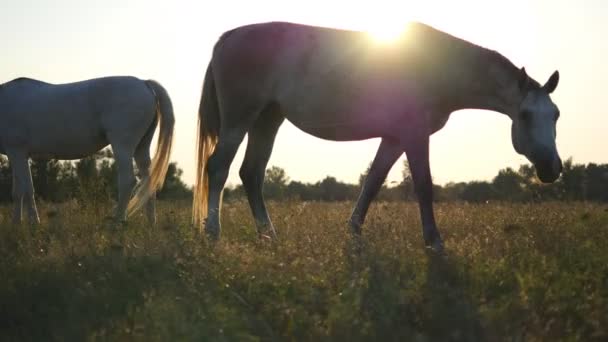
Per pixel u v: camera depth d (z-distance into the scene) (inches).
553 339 148.0
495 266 198.4
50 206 480.4
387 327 148.7
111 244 237.6
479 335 144.9
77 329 160.6
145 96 372.2
